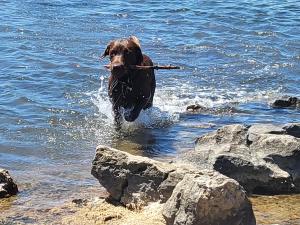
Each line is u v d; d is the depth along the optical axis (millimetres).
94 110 10500
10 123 9656
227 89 12242
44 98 10953
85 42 15305
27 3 20094
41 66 12922
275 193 7340
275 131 8289
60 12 18984
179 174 6566
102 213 6516
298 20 19016
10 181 7137
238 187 5781
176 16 19266
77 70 12758
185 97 11609
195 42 15938
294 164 7539
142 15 19312
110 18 18578
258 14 19781
